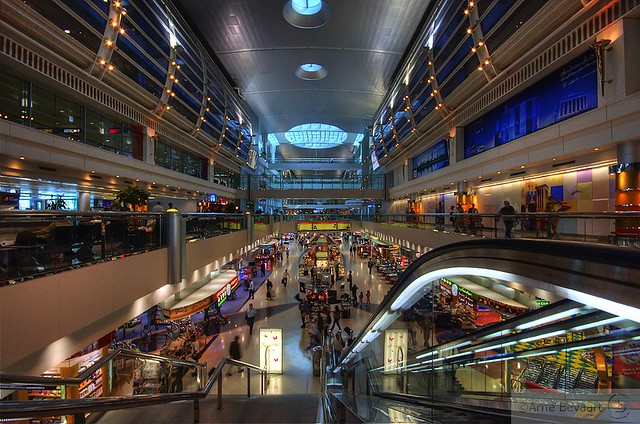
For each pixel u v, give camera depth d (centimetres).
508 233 618
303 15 2291
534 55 1205
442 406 320
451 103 1886
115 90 1485
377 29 2350
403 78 2617
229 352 1170
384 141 3484
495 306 515
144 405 339
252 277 2462
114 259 586
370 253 3155
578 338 219
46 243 443
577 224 482
